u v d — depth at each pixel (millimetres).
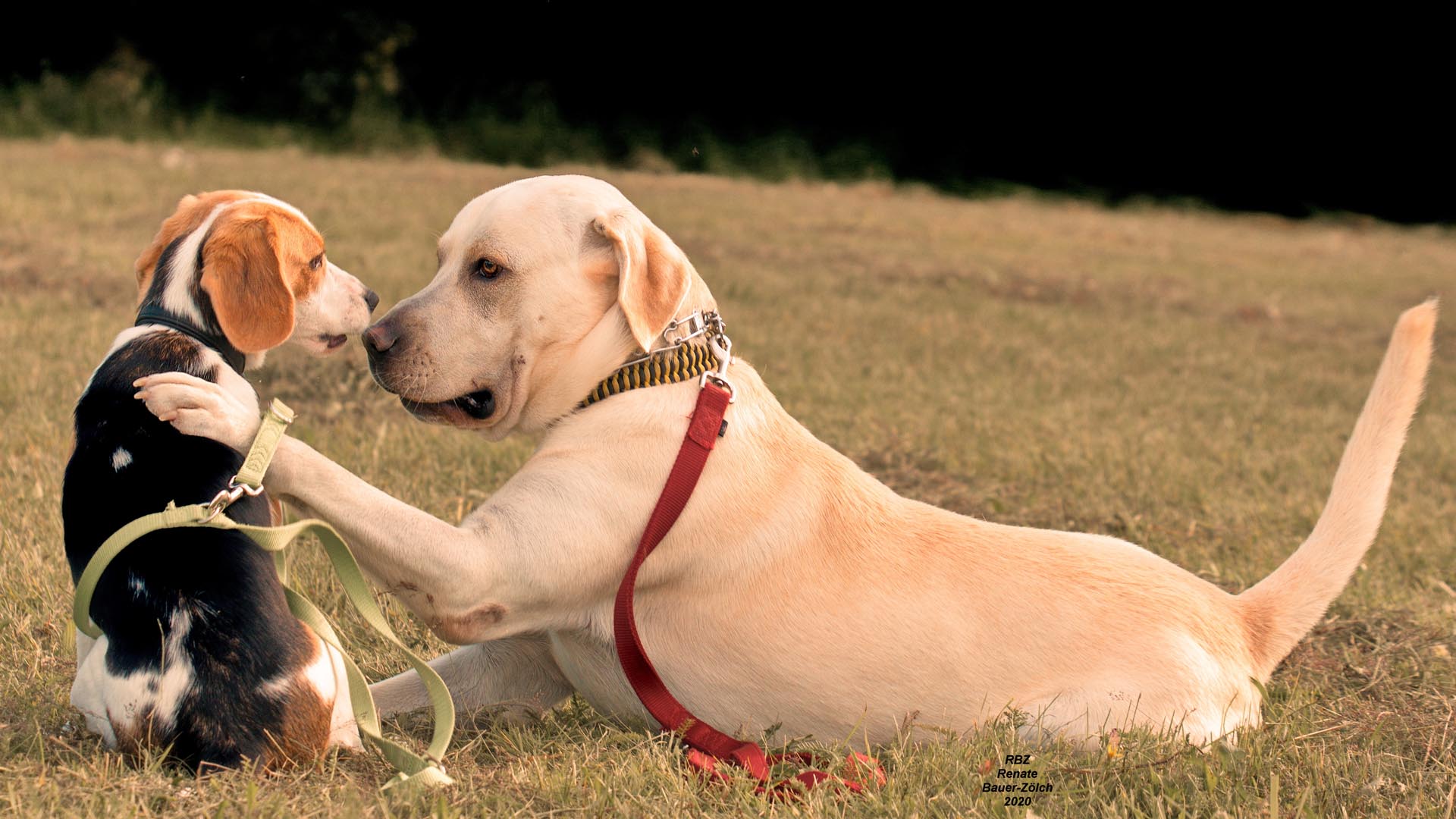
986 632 3326
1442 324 14953
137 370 3100
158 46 25938
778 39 30719
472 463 5977
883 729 3324
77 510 2963
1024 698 3305
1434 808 3094
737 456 3359
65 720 3188
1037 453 7266
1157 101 31000
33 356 7266
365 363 7477
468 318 3359
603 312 3381
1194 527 5973
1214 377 10820
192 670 2801
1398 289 17500
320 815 2742
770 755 3250
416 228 14516
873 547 3387
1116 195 30031
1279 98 30297
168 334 3209
